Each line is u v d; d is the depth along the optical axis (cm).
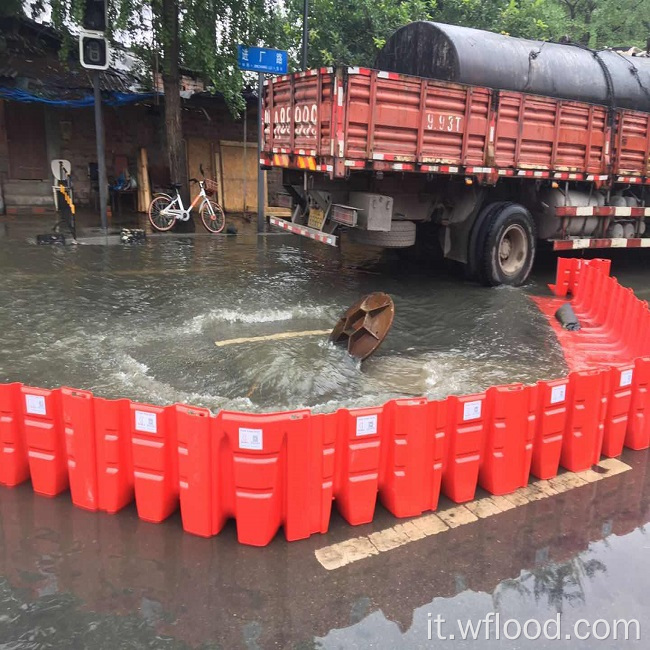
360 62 1764
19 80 1362
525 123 809
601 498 358
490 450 351
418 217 848
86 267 899
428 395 474
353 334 557
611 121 904
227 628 246
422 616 258
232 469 300
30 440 331
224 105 1590
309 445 298
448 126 740
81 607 254
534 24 1833
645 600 274
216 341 582
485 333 647
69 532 305
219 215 1330
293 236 1339
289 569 284
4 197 1507
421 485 330
